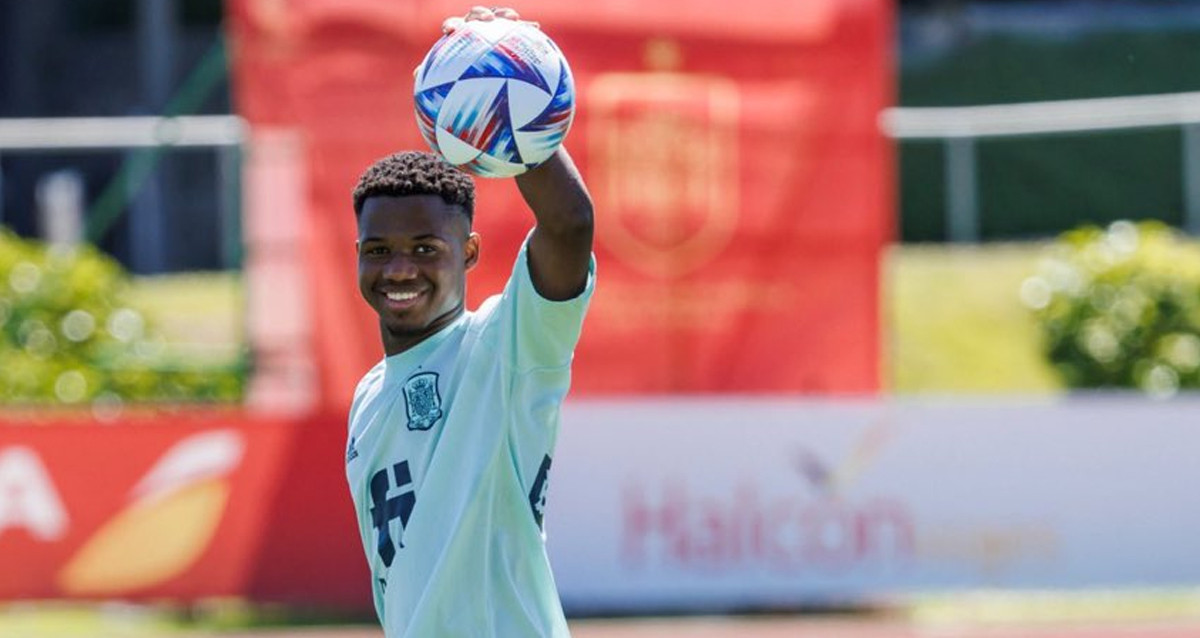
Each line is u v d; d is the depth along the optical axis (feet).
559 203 45.85
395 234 47.70
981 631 127.03
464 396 47.65
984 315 190.80
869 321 150.71
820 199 150.51
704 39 148.87
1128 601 135.23
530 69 45.42
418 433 48.29
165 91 204.85
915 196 263.70
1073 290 180.75
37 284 151.94
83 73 287.69
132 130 158.40
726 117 149.18
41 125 185.98
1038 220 263.08
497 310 47.75
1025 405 130.00
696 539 128.77
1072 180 265.34
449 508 47.42
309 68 140.56
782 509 128.88
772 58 149.79
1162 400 130.82
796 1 149.89
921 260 207.31
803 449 129.29
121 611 129.70
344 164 140.67
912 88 299.58
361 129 140.67
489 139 45.21
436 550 47.26
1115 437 130.41
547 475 48.37
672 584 128.57
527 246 46.80
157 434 125.80
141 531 125.39
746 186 149.59
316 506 126.62
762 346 149.79
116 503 125.18
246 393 150.30
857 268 150.92
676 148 148.46
